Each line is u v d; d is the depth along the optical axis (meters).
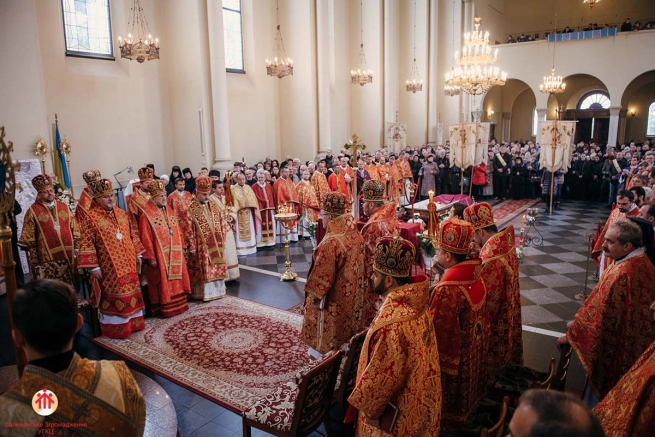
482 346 3.24
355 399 2.31
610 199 15.08
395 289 2.42
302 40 16.56
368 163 15.10
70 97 11.06
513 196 17.44
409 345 2.31
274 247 10.80
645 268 3.22
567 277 8.14
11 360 5.20
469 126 11.15
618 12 26.84
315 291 4.32
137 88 12.54
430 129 22.77
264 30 16.31
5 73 8.46
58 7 10.76
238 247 10.04
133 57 12.36
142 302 6.04
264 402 3.50
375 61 20.22
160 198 6.36
